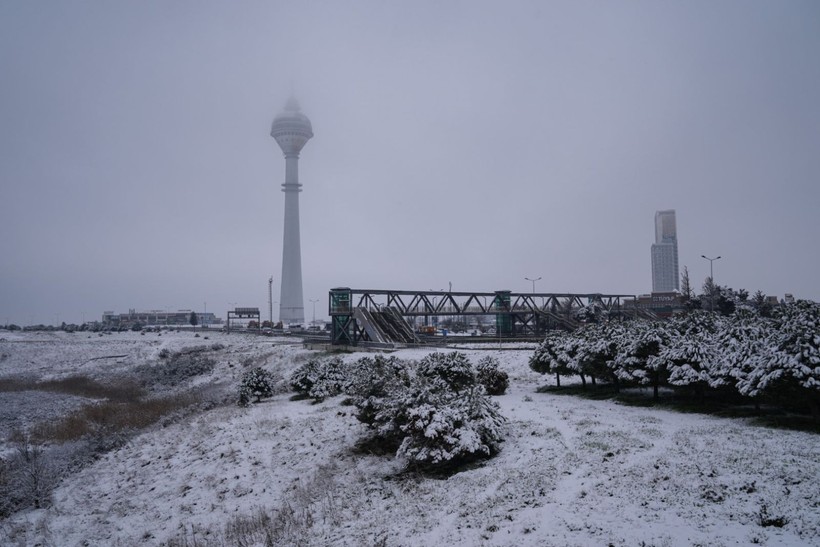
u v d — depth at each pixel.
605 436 19.95
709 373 24.62
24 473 25.97
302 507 19.22
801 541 11.28
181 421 36.78
